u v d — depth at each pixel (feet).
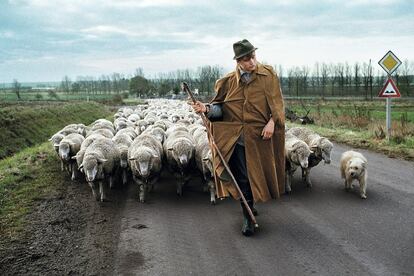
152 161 29.55
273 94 20.90
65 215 25.29
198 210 26.12
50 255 19.33
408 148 43.01
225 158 21.11
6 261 18.69
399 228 21.18
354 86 215.72
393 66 47.42
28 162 42.32
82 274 17.35
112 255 19.16
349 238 20.12
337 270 16.76
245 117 20.83
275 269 17.11
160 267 17.70
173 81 309.63
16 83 350.23
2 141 73.61
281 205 26.30
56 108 118.93
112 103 234.79
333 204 26.04
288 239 20.38
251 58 20.27
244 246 19.71
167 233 21.86
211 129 21.48
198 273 17.02
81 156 33.09
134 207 27.22
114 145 33.04
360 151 45.11
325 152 30.35
